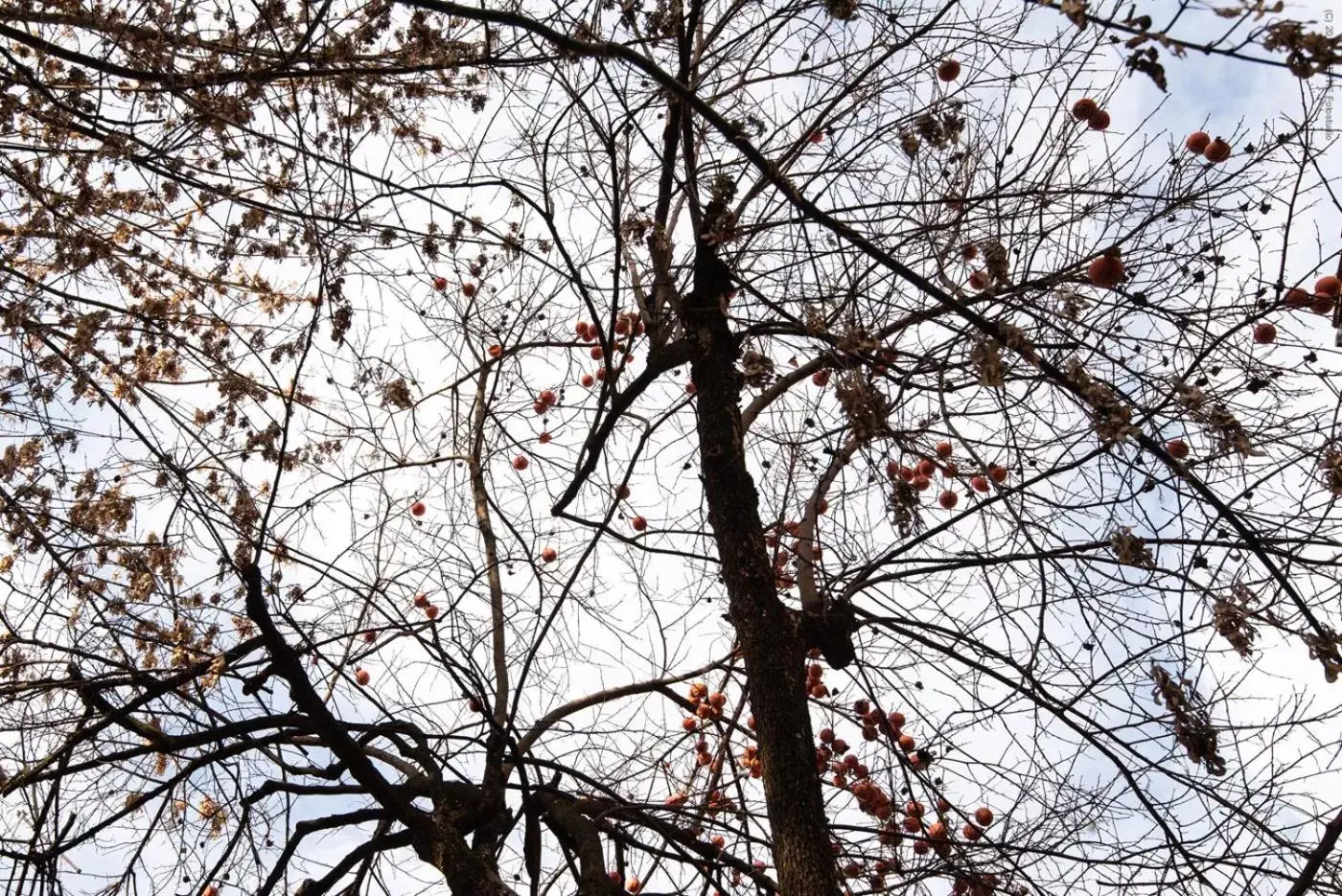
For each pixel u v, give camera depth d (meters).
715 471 5.14
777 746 4.58
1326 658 3.92
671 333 5.52
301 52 5.09
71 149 5.40
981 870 5.39
